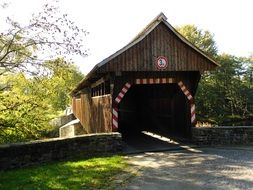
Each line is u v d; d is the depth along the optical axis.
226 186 9.27
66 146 13.59
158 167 12.15
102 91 18.86
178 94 19.09
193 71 17.48
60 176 10.58
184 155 14.37
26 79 14.52
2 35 13.70
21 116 14.28
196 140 16.83
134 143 17.88
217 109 38.47
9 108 14.08
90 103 23.14
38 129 14.95
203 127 16.86
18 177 10.48
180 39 17.00
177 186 9.50
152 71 16.84
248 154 13.94
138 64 16.41
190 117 17.56
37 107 14.70
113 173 11.20
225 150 15.12
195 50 17.14
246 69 44.97
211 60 17.25
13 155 12.05
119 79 16.50
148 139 19.03
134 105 26.89
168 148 16.05
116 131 16.31
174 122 19.89
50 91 15.06
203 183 9.70
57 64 14.25
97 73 16.36
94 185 9.68
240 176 10.30
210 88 38.62
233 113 39.75
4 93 14.55
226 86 40.44
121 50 16.03
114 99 16.39
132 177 10.67
